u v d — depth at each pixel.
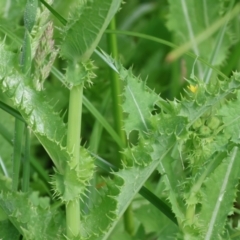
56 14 0.81
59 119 0.74
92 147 1.02
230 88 0.76
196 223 0.79
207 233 0.80
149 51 1.46
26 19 0.79
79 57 0.72
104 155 1.16
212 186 0.81
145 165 0.75
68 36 0.71
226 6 1.22
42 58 0.80
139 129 0.79
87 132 1.25
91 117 1.23
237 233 0.84
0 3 1.05
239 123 0.79
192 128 0.79
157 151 0.76
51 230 0.78
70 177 0.73
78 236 0.75
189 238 0.78
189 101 0.76
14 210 0.77
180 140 0.76
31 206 0.78
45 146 0.73
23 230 0.76
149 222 0.94
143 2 1.62
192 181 0.78
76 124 0.73
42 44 0.80
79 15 0.70
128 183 0.75
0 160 0.91
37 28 0.79
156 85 1.29
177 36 1.16
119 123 1.01
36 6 0.78
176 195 0.79
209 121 0.79
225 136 0.79
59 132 0.74
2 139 1.04
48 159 1.22
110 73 1.00
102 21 0.70
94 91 1.22
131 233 0.98
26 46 0.78
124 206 0.76
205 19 1.14
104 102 1.12
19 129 0.84
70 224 0.75
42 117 0.74
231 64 1.10
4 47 0.73
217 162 0.78
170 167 0.79
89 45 0.71
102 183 1.04
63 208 0.95
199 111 0.77
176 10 1.15
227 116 0.79
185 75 1.18
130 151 0.76
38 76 0.80
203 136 0.78
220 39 1.06
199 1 1.13
